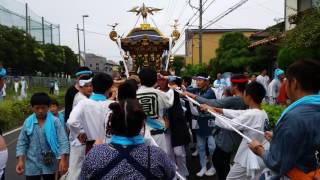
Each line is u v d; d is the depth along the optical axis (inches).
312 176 116.0
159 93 217.2
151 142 151.3
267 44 853.2
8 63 1514.5
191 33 2126.0
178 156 258.1
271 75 874.1
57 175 212.7
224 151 229.3
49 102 208.4
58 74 2472.9
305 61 124.0
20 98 1039.0
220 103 230.4
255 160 185.9
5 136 559.5
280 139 117.7
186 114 343.0
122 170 109.2
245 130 191.0
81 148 198.4
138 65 420.5
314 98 119.0
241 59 941.8
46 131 204.8
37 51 1756.9
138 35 408.2
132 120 111.0
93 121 187.9
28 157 205.6
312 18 511.8
